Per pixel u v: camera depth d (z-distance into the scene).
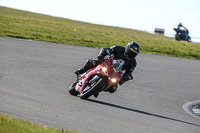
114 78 24.95
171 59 73.06
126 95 33.44
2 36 73.19
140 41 113.25
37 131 13.83
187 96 38.53
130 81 42.34
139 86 39.94
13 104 20.91
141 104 30.17
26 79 32.72
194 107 33.16
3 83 28.53
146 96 34.66
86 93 26.16
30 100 23.23
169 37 187.62
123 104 28.77
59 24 140.75
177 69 59.16
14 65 39.94
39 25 118.88
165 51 90.19
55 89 30.27
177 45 117.19
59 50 61.84
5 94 23.84
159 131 20.75
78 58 55.16
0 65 38.38
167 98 35.44
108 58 25.88
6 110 18.88
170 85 43.84
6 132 12.37
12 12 189.62
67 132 15.30
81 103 25.25
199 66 67.94
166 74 52.16
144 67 55.78
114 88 26.09
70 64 47.97
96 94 25.89
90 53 63.97
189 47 115.75
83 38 95.19
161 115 26.55
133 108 27.61
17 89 26.92
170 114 27.73
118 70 25.27
